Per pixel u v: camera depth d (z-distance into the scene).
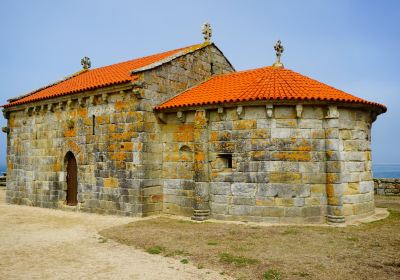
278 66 16.55
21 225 13.84
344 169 13.98
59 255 9.53
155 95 15.85
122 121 15.82
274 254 9.38
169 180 15.92
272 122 13.59
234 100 13.56
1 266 8.59
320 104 13.39
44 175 19.64
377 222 13.67
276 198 13.47
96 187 16.72
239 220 13.89
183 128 15.60
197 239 11.08
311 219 13.39
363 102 13.89
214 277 7.79
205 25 19.67
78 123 17.73
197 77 18.48
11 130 22.23
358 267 8.30
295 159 13.48
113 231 12.43
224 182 14.23
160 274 8.00
